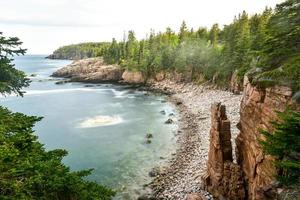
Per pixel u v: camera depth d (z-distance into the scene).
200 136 46.94
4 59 12.43
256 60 25.59
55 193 8.30
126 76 117.12
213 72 89.94
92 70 131.88
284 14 22.28
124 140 47.06
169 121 57.22
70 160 39.22
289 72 18.66
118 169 36.53
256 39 60.28
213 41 111.56
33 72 165.00
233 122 51.00
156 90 99.50
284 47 21.72
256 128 21.66
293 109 16.83
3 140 8.85
